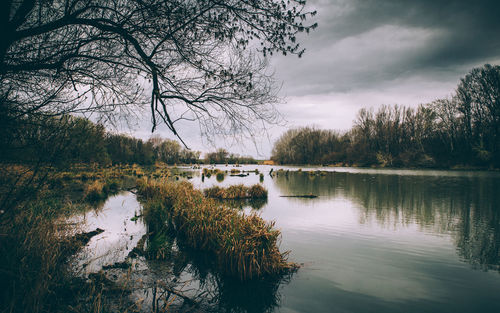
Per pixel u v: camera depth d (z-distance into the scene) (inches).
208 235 248.1
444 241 301.7
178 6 115.0
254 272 194.4
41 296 123.3
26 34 109.0
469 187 829.2
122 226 315.3
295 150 3304.6
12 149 109.3
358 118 2608.3
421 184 928.9
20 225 167.3
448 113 1989.4
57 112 121.8
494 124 1642.5
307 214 436.5
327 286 188.5
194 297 166.4
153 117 134.6
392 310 159.3
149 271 194.5
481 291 184.5
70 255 205.5
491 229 354.0
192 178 1140.5
